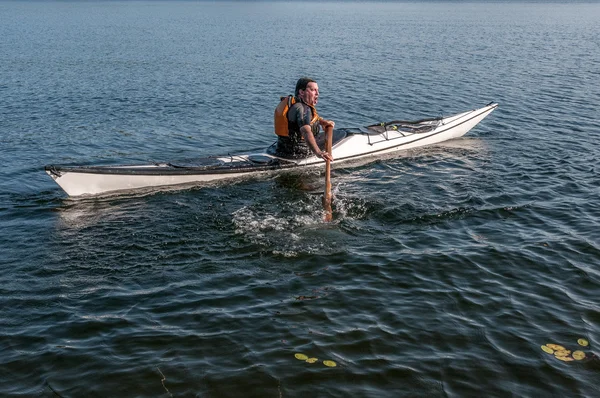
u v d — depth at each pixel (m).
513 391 4.64
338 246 7.24
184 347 5.18
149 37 39.81
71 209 8.44
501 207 8.48
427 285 6.29
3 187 9.41
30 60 26.47
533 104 16.50
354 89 19.16
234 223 7.93
